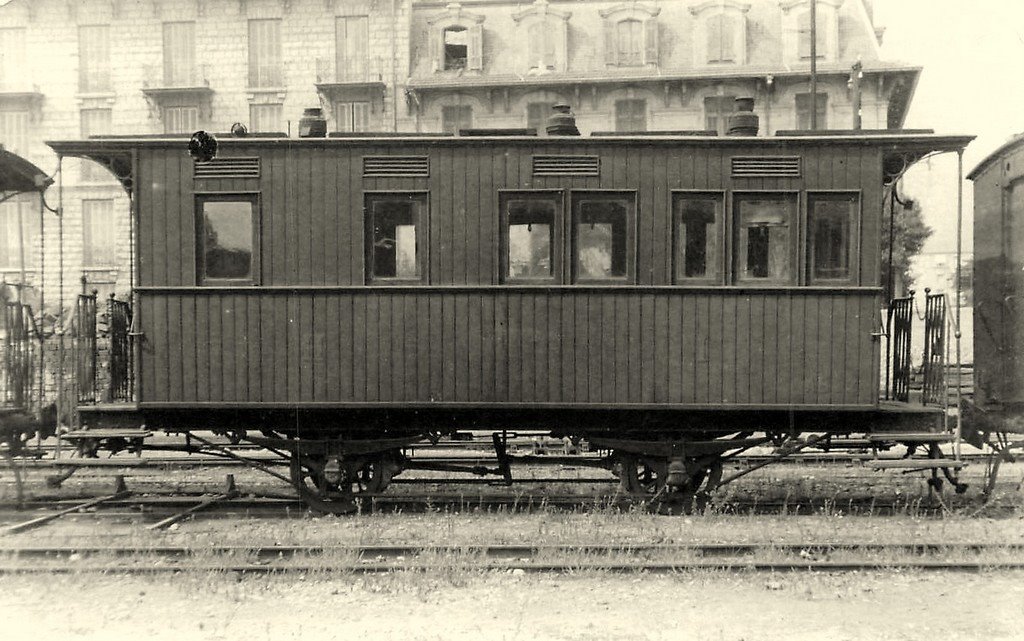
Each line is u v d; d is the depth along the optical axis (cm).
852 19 3362
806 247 937
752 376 930
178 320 945
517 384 934
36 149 3491
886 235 1506
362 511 986
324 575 729
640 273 935
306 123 985
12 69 3500
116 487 1076
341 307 941
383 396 939
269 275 946
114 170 992
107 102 3497
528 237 944
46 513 977
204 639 598
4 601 679
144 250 947
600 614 648
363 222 943
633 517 943
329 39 3484
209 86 3494
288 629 616
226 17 3494
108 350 1105
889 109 3456
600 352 934
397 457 1002
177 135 957
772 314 932
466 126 3441
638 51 3453
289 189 947
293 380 941
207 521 945
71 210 3378
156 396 944
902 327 1070
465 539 834
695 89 3334
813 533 857
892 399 1089
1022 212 988
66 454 1334
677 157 940
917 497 1037
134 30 3494
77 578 721
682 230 941
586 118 3394
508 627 619
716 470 988
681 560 756
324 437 995
